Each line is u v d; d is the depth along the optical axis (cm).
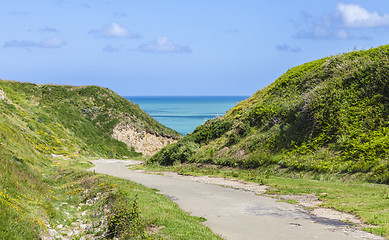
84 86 10069
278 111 4031
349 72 3559
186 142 4928
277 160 3316
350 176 2538
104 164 5503
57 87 9525
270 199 2178
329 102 3419
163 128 10238
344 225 1472
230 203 2062
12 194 1461
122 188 2267
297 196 2205
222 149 4216
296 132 3509
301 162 3058
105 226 1456
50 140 5506
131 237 1271
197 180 3231
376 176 2364
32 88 8825
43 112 7088
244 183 2867
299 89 4231
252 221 1595
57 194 2361
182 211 1770
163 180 3284
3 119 4097
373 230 1335
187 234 1265
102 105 9569
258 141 3819
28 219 1233
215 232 1400
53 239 1250
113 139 8638
